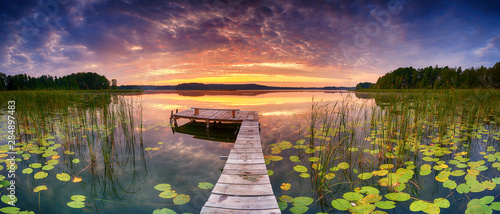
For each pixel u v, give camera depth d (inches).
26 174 100.7
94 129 183.2
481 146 133.2
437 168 97.4
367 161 114.3
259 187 75.4
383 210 70.9
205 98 716.7
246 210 60.7
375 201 70.9
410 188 84.6
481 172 94.8
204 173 105.2
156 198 81.6
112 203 77.8
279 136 175.5
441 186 85.7
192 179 98.4
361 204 69.8
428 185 86.9
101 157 125.3
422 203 68.5
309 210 71.6
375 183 88.9
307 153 129.7
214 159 125.9
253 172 89.3
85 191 86.7
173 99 647.1
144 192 86.0
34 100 211.5
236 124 248.4
